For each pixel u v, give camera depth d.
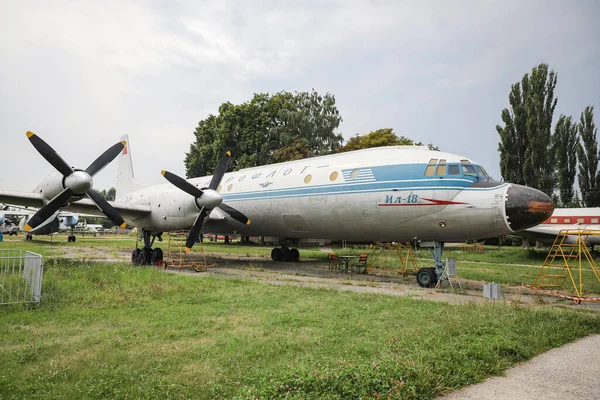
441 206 12.82
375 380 4.27
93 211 17.53
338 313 8.14
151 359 5.33
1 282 9.78
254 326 7.14
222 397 4.21
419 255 26.75
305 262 21.66
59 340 6.14
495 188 12.26
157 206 17.61
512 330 6.62
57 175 13.31
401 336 6.31
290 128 42.28
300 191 16.34
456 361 5.11
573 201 42.12
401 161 14.11
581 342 6.50
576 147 42.56
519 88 39.41
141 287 10.57
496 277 15.50
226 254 26.73
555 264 21.62
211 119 49.41
